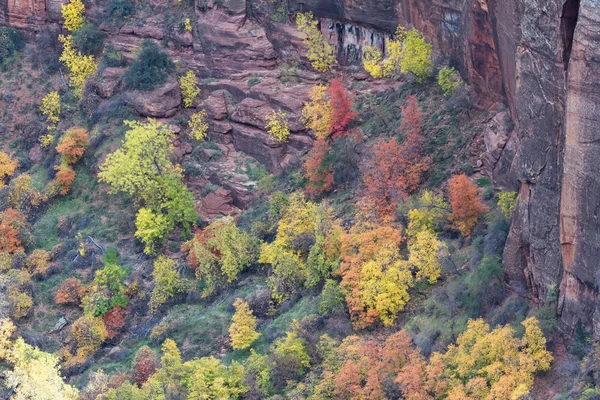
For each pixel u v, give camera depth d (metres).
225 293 104.69
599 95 65.44
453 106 104.88
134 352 101.25
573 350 72.06
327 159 108.81
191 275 109.31
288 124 118.06
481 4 96.56
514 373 72.75
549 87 70.44
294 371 87.38
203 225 116.25
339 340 89.06
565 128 68.69
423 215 94.12
